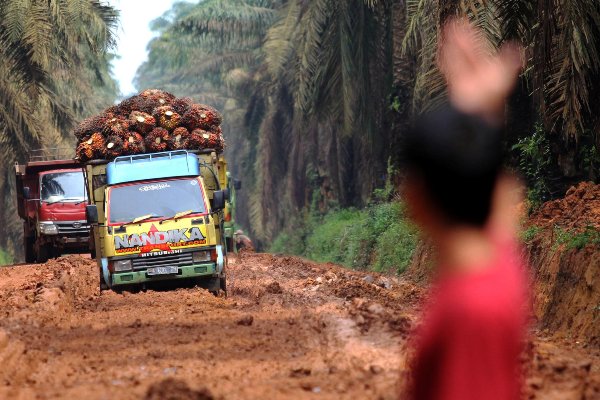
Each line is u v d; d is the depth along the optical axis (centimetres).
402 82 6456
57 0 7244
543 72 3084
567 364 1644
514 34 3241
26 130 8094
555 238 3181
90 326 2436
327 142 9406
